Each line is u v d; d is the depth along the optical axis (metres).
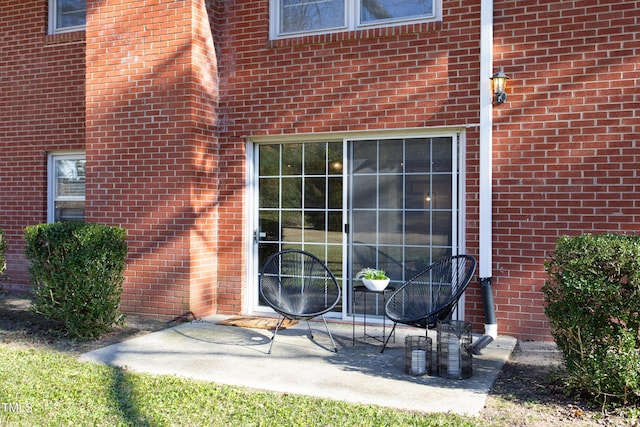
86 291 5.05
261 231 6.33
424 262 5.62
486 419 3.27
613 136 4.90
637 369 3.30
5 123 7.56
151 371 4.19
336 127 5.82
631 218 4.84
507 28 5.23
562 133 5.05
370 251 5.84
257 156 6.36
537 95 5.13
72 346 4.92
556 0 5.07
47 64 7.38
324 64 5.88
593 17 4.96
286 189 6.22
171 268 5.98
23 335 5.29
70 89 7.25
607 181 4.91
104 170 6.32
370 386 3.85
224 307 6.30
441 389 3.78
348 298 5.91
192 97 5.92
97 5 6.37
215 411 3.36
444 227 5.55
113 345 4.92
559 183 5.06
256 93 6.18
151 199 6.08
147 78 6.11
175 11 5.99
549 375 3.94
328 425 3.14
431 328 4.40
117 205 6.25
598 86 4.95
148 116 6.11
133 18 6.19
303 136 6.07
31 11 7.46
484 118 5.22
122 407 3.42
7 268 7.56
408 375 4.10
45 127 7.41
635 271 3.29
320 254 6.04
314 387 3.83
